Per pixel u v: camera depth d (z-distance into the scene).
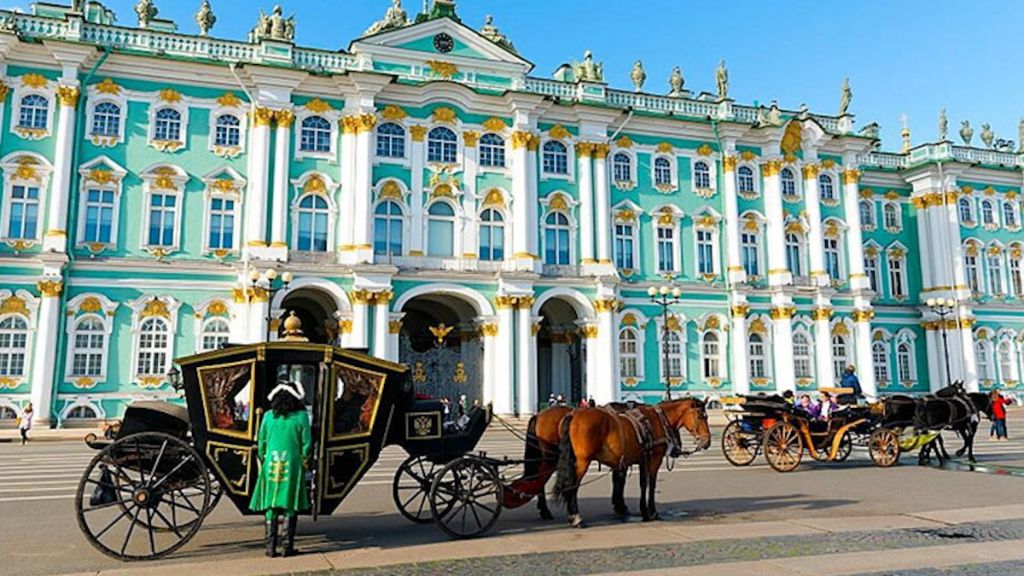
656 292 37.41
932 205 50.06
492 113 39.56
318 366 10.64
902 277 50.41
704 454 24.17
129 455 10.16
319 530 11.87
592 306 39.53
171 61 34.59
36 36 32.59
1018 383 50.03
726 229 43.22
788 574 9.08
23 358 31.75
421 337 44.41
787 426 19.84
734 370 42.09
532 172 39.47
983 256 50.69
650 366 40.84
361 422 11.05
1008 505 14.30
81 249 32.97
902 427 21.06
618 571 9.23
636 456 12.76
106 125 34.09
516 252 38.44
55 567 9.52
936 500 14.93
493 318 37.47
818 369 43.41
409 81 37.97
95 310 32.81
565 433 12.17
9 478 18.25
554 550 10.36
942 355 48.56
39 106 33.25
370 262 35.47
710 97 45.72
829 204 45.75
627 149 42.31
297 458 9.94
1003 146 54.69
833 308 44.44
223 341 34.47
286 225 35.22
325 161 36.38
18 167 32.50
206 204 34.88
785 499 15.01
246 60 36.16
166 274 33.94
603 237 40.34
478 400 38.25
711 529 11.81
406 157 37.81
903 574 9.12
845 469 20.16
